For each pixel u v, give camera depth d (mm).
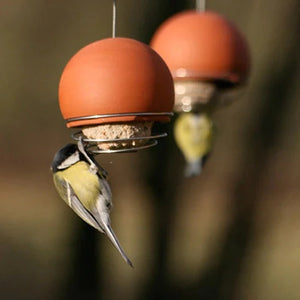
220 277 14211
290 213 18844
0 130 21641
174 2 11727
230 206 14742
